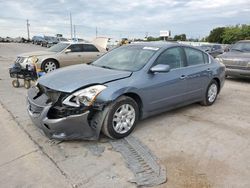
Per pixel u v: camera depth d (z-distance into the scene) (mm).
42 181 3023
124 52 5180
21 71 7832
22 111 5418
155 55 4750
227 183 3039
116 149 3783
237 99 7066
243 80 10602
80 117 3633
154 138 4211
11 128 4484
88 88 3742
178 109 5836
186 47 5531
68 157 3539
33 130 4395
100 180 3047
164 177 3119
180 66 5242
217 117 5352
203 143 4074
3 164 3371
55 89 3752
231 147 3957
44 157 3533
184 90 5254
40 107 3771
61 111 3621
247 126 4863
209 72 5902
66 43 12008
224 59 9945
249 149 3910
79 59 11789
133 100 4227
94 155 3602
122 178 3090
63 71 4445
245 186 2986
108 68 4695
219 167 3379
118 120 4055
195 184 3012
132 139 4145
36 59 10180
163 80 4695
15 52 27172
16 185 2953
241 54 9906
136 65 4633
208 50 20375
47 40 44125
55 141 3986
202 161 3520
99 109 3762
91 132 3816
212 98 6262
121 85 4020
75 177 3100
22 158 3510
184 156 3641
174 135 4352
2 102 6148
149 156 3607
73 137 3732
